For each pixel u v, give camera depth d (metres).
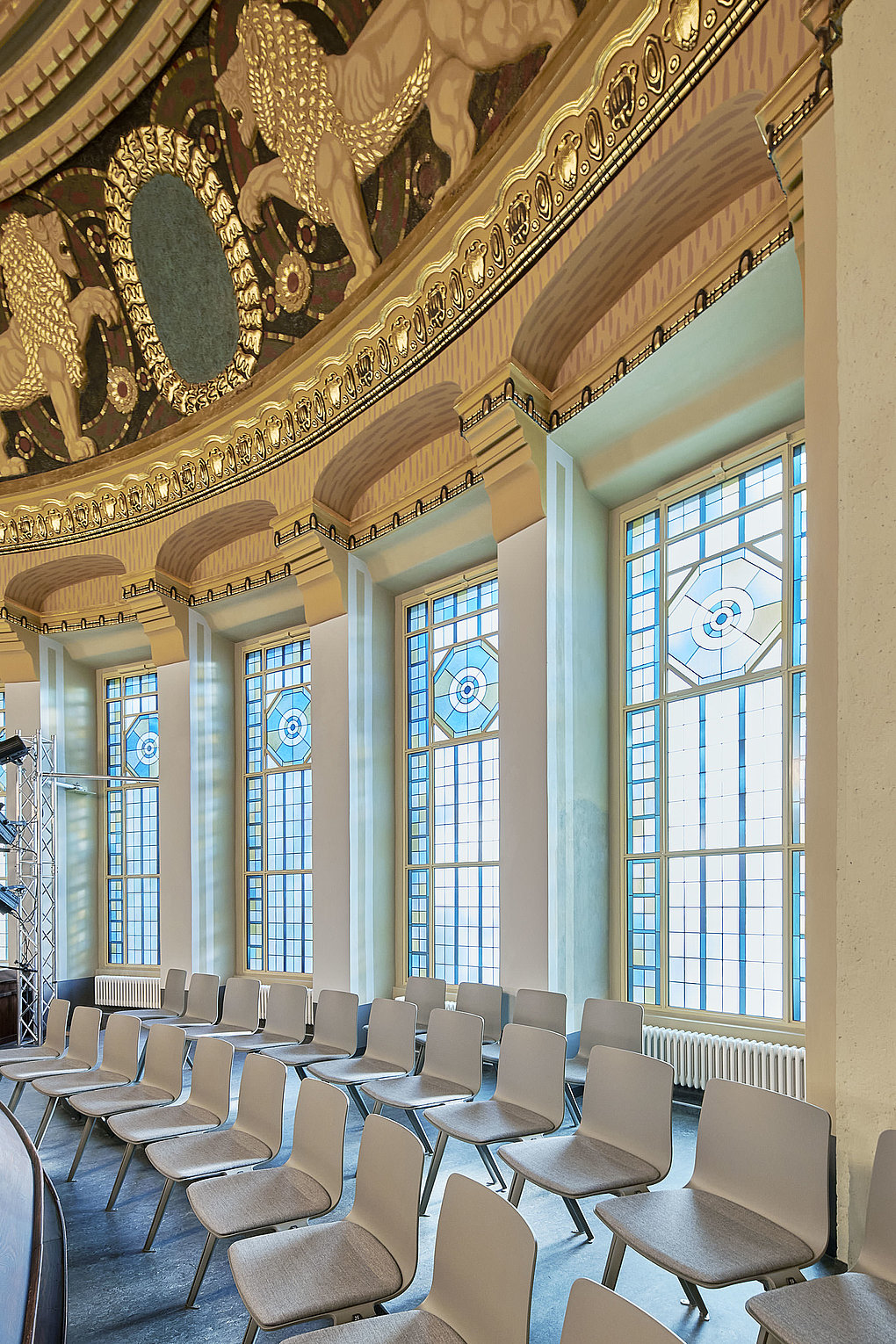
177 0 7.08
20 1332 2.08
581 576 6.71
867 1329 2.21
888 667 3.16
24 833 11.35
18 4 7.23
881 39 3.23
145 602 10.81
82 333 10.06
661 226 5.29
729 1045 5.48
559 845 6.37
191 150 8.16
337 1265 2.84
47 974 11.31
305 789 10.40
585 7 5.05
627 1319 1.88
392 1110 6.38
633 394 5.92
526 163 5.68
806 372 3.79
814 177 3.72
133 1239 4.32
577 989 6.40
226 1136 4.23
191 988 7.77
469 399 6.64
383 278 7.28
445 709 8.70
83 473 10.85
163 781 11.12
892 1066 3.10
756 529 5.83
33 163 8.80
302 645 10.65
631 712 6.76
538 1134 4.02
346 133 7.05
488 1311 2.35
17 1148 3.37
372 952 8.84
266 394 8.94
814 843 3.65
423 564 8.53
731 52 4.26
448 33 5.97
